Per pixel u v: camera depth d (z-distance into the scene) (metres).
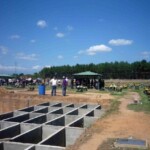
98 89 39.34
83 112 23.11
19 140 13.31
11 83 47.22
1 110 30.77
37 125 16.08
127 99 28.14
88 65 87.88
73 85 40.78
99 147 10.39
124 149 10.09
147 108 21.55
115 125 15.04
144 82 54.19
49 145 11.55
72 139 14.47
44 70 79.88
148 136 12.74
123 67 84.38
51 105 26.03
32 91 35.91
